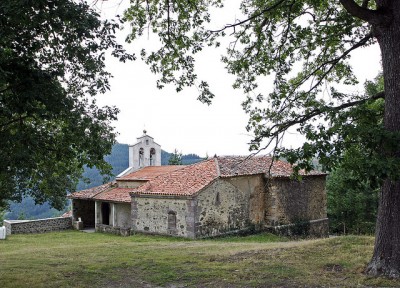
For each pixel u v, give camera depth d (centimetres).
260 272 865
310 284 756
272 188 2322
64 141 955
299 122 920
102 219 2784
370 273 785
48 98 764
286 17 1129
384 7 773
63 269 984
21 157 812
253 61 1215
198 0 1140
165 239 2036
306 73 1215
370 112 747
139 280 873
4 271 970
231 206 2178
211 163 2323
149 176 2692
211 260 1032
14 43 732
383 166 611
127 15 1141
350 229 3175
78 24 726
